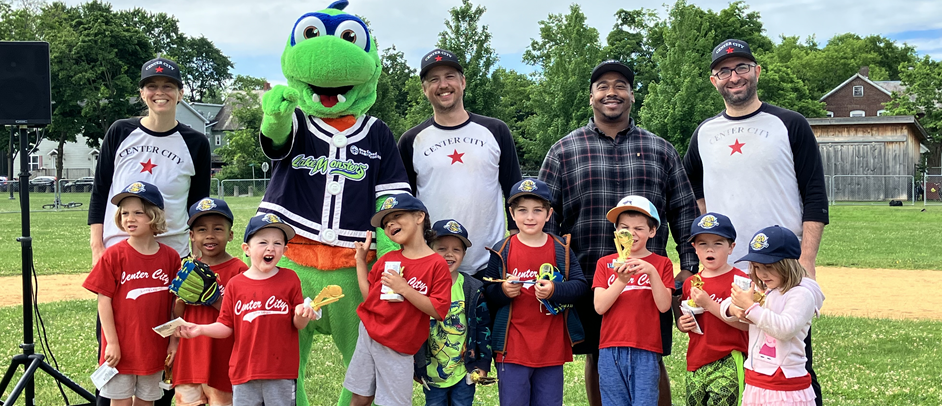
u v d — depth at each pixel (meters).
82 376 6.30
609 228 5.02
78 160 66.69
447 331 4.60
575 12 34.88
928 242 17.72
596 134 5.15
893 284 11.93
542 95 35.66
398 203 4.37
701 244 4.50
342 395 4.53
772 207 4.92
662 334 4.86
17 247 16.56
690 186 5.18
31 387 4.97
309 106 4.67
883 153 38.25
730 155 5.01
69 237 18.80
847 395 5.81
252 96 51.75
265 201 4.62
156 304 4.43
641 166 5.02
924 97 49.31
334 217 4.61
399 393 4.32
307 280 4.60
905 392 5.84
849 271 13.37
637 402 4.44
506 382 4.56
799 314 4.00
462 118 5.35
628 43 50.62
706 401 4.46
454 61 5.16
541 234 4.79
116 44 52.06
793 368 4.09
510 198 4.71
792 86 50.56
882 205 32.97
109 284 4.34
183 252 5.20
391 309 4.31
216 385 4.41
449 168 5.15
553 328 4.61
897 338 7.82
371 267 4.74
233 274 4.56
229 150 51.44
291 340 4.21
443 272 4.37
